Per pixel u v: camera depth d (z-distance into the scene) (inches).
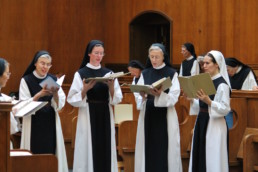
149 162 304.0
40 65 314.3
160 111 302.4
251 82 386.6
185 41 587.2
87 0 677.3
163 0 608.7
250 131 318.3
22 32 642.2
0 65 241.8
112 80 291.1
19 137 380.8
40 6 651.5
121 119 367.9
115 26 670.5
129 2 649.6
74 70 676.1
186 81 273.3
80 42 677.3
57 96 308.0
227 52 543.5
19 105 267.4
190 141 340.5
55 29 663.1
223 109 275.1
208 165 283.3
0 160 206.2
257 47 513.7
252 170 302.2
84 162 301.3
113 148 303.3
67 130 417.1
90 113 299.6
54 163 236.2
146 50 658.2
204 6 566.6
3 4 630.5
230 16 539.8
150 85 287.6
